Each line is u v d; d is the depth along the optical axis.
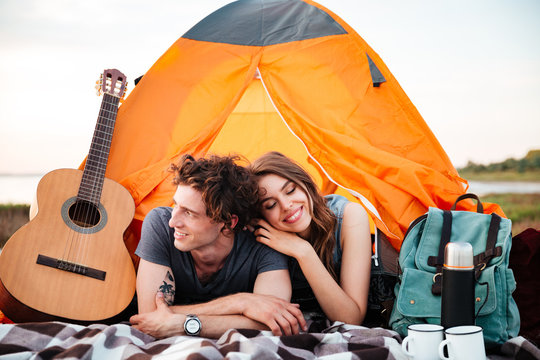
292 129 3.34
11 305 2.43
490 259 2.23
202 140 3.16
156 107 3.28
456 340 1.78
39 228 2.61
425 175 3.15
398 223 3.06
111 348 1.89
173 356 1.74
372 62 3.50
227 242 2.33
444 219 2.43
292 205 2.39
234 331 1.97
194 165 2.21
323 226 2.51
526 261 2.47
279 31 3.54
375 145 3.31
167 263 2.34
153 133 3.20
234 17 3.61
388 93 3.48
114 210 2.81
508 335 2.13
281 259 2.38
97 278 2.59
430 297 2.26
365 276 2.52
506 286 2.18
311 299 2.68
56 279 2.52
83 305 2.50
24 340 1.97
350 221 2.60
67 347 1.92
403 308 2.26
